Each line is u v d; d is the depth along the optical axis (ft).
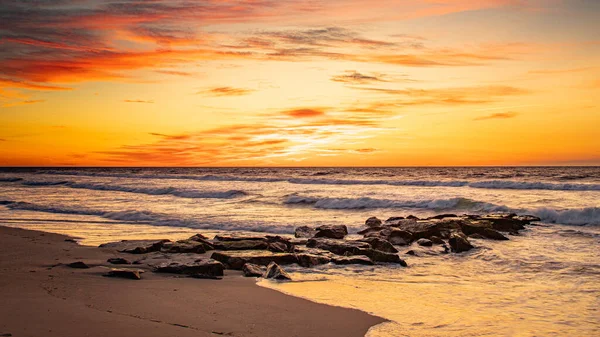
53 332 23.07
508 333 25.63
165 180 198.29
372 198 95.40
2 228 67.41
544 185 120.57
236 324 26.17
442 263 45.93
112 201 107.24
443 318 28.25
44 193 132.36
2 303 28.27
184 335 23.68
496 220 64.85
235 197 115.34
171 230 67.77
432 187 134.51
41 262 42.86
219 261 43.86
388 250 51.11
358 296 33.35
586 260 44.88
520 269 42.50
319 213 86.53
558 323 27.40
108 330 23.80
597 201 89.76
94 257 45.60
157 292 32.68
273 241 53.06
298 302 31.37
